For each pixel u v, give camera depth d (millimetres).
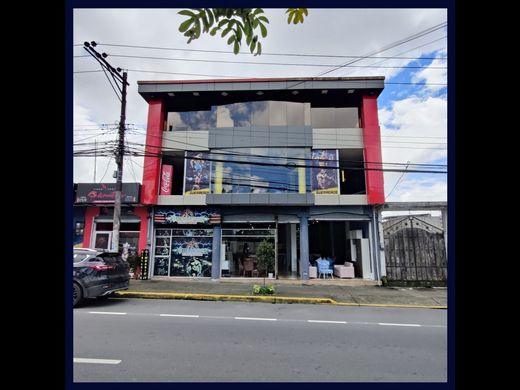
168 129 15070
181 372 4215
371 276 13242
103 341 5418
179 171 14859
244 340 5605
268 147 13969
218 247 13594
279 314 7809
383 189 13109
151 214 13859
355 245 14227
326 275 13820
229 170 13992
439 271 12789
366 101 13828
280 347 5281
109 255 9117
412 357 4941
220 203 13344
